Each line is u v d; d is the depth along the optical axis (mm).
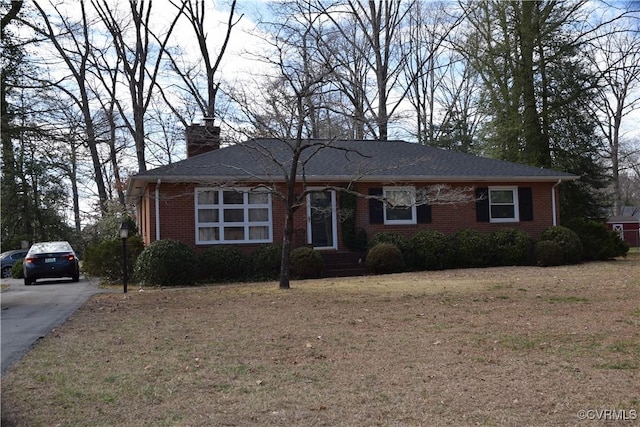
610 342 8062
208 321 10438
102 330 9828
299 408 5602
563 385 6184
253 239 20469
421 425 5117
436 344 8180
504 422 5148
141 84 32969
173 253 17938
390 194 21734
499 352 7648
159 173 19281
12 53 17359
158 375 6855
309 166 21266
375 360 7359
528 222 23047
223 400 5879
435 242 20547
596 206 33125
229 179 18750
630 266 19859
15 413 5594
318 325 9789
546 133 31391
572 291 13328
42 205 40656
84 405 5809
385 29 33094
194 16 32594
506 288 14172
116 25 32875
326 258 20531
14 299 14922
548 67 30906
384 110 31828
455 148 40438
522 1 30641
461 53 35938
